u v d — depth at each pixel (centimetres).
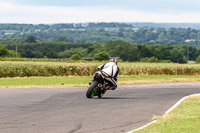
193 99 5022
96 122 3475
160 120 3509
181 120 3447
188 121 3388
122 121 3547
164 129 3048
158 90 6769
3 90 6059
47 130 3108
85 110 4138
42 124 3338
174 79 10494
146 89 6969
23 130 3092
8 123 3353
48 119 3572
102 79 5244
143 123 3469
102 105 4544
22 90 6109
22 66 11200
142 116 3822
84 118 3659
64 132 3048
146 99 5244
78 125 3328
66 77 10950
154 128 3112
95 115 3838
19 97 5125
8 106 4294
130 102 4872
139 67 13038
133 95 5834
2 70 10769
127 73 12812
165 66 13538
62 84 8081
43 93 5697
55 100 4900
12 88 6500
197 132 2914
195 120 3434
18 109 4103
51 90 6231
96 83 5212
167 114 3859
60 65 11944
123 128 3241
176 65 14025
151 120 3622
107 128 3225
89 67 12300
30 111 3994
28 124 3325
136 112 4059
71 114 3866
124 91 6512
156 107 4434
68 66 12038
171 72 13538
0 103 4512
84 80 9856
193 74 13825
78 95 5559
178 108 4250
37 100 4850
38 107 4275
